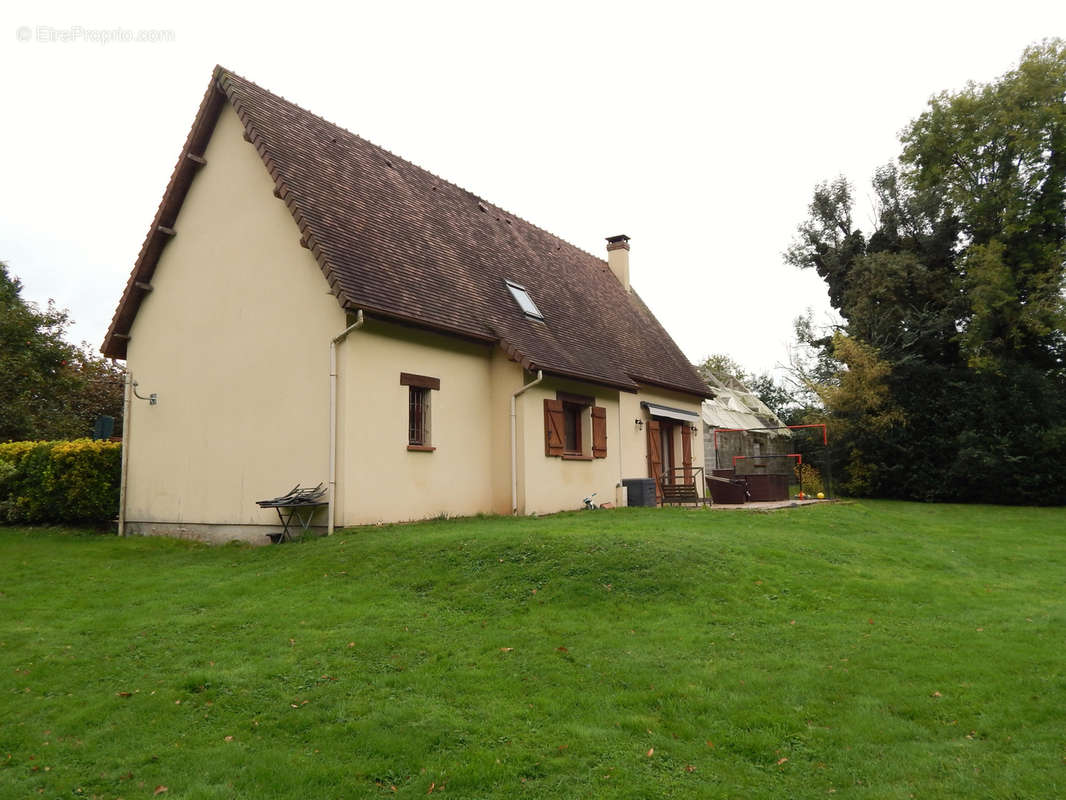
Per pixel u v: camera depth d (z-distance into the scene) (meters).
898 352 27.50
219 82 14.87
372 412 13.39
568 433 18.44
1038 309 24.89
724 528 13.64
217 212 15.23
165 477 15.36
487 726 5.62
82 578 10.81
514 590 9.20
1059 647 7.57
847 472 28.20
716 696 6.22
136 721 5.80
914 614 9.02
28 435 22.22
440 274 16.03
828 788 4.81
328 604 8.81
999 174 26.98
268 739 5.48
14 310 23.88
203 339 15.12
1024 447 24.61
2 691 6.47
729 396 37.56
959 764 5.09
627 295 27.03
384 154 19.05
